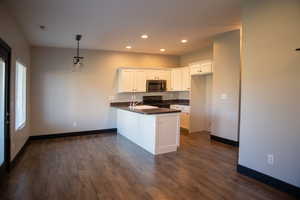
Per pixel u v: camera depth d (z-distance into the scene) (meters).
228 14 3.45
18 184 2.89
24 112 4.69
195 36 4.84
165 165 3.63
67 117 5.91
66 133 5.92
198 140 5.39
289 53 2.56
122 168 3.49
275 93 2.72
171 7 3.14
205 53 6.19
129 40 5.10
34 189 2.75
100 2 2.93
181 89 6.63
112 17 3.53
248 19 3.04
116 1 2.90
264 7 2.83
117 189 2.75
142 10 3.24
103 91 6.34
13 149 3.62
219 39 5.02
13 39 3.51
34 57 5.52
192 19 3.67
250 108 3.06
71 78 5.93
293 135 2.54
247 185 2.85
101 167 3.54
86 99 6.12
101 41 5.16
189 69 6.29
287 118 2.60
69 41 5.12
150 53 6.96
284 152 2.63
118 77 6.50
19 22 3.73
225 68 4.91
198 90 6.41
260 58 2.89
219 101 5.15
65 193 2.64
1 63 3.06
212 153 4.30
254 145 3.01
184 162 3.78
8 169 3.30
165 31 4.39
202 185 2.86
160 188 2.78
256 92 2.96
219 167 3.52
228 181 2.98
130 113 5.38
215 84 5.24
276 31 2.69
